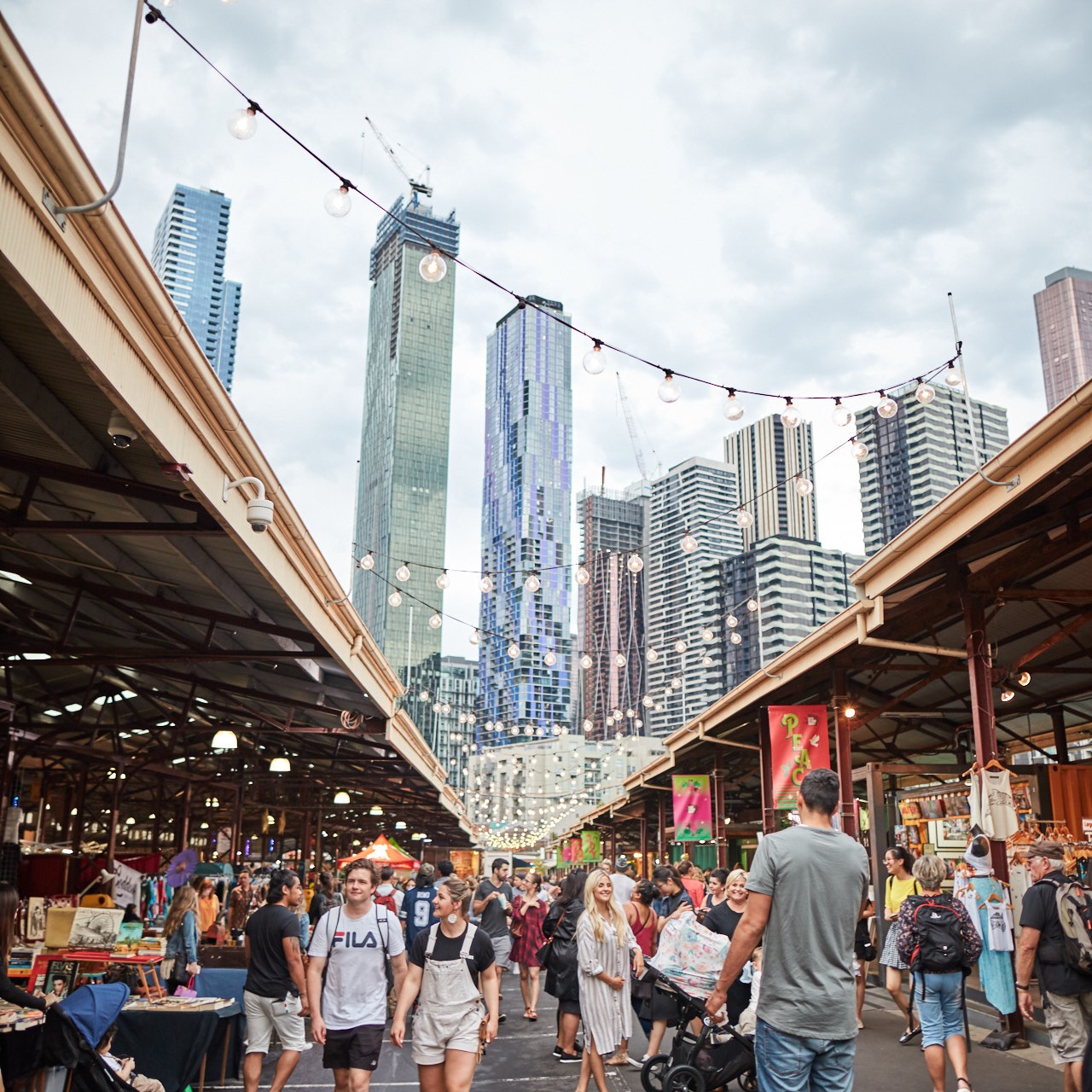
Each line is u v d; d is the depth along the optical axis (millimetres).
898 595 12008
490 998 6156
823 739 14711
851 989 4062
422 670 177625
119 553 9867
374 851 16969
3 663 13602
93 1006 5762
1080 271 189250
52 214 4414
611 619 198500
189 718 20812
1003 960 9688
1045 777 15008
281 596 10047
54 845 18656
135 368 5652
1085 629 13938
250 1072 7098
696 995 7410
